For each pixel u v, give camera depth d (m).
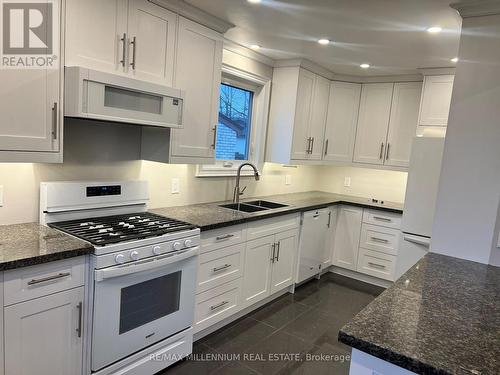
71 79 1.76
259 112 3.74
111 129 2.39
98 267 1.73
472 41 2.02
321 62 3.64
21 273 1.50
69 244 1.71
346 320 3.12
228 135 3.52
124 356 1.95
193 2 2.29
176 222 2.33
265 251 3.10
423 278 1.73
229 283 2.74
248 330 2.85
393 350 1.03
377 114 4.14
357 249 4.11
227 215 2.75
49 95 1.73
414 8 2.12
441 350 1.05
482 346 1.09
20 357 1.54
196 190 3.12
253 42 3.10
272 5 2.26
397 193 4.36
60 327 1.67
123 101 1.96
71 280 1.68
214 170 3.25
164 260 2.04
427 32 2.50
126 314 1.93
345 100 4.21
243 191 3.59
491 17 1.96
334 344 2.71
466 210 2.08
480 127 2.02
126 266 1.85
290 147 3.69
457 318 1.29
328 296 3.64
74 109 1.77
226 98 3.44
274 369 2.37
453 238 2.13
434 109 3.55
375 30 2.56
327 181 4.89
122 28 2.01
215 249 2.55
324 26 2.57
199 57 2.52
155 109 2.13
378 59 3.35
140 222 2.25
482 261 2.04
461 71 2.06
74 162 2.21
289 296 3.59
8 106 1.60
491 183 2.00
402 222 3.20
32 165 2.03
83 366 1.80
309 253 3.76
